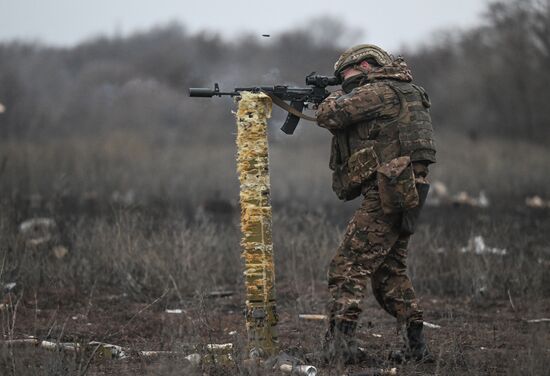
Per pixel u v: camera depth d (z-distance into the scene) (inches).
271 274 685.9
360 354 710.5
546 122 3932.1
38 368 640.4
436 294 1082.7
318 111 695.1
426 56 4776.1
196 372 637.3
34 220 1320.1
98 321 890.7
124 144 3149.6
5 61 4212.6
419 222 1647.4
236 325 868.0
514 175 2450.8
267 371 631.8
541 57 4023.1
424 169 706.2
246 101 681.6
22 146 2780.5
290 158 2785.4
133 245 1115.3
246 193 682.8
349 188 710.5
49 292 1008.9
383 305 735.7
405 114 695.1
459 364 708.7
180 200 2030.0
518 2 4097.0
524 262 1136.2
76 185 2074.3
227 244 1205.1
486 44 4328.3
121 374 658.2
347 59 717.9
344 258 698.8
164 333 807.1
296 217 1512.1
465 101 4279.0
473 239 1248.8
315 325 880.3
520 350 746.2
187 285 1045.2
